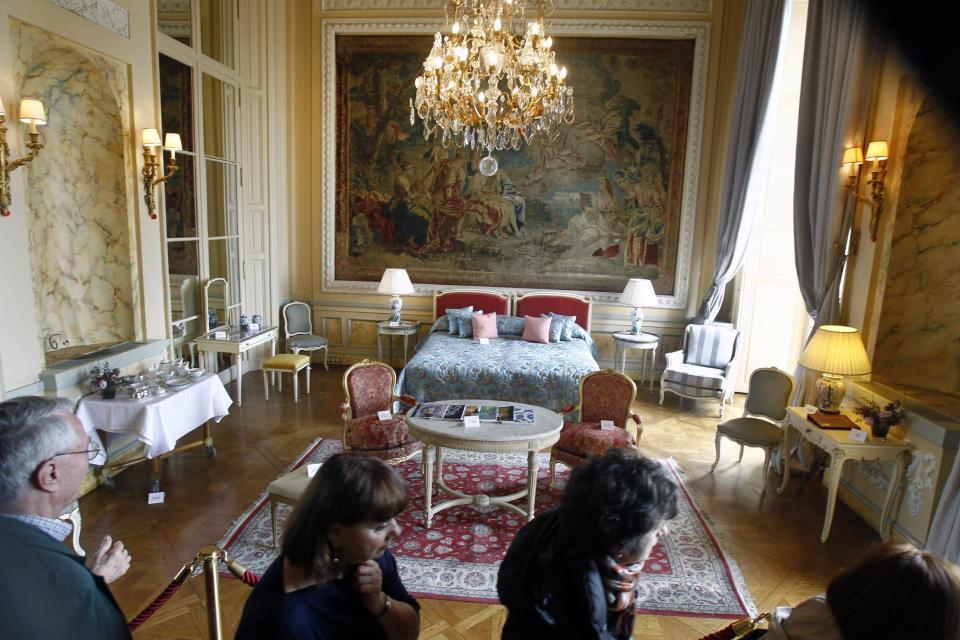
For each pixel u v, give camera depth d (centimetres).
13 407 140
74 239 434
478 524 375
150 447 380
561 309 720
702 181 702
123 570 173
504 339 673
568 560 138
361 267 754
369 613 133
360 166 734
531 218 730
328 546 127
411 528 369
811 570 333
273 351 659
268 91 683
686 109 694
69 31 372
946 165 370
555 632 135
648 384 723
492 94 427
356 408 441
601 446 394
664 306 725
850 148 412
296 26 713
